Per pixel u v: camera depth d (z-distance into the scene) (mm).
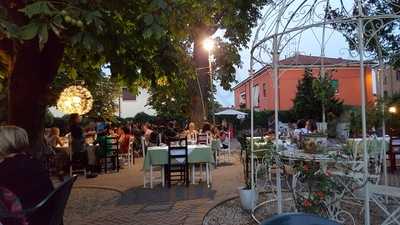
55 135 12547
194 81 17422
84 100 13383
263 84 28359
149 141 15914
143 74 6402
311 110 16797
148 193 9234
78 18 3805
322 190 5344
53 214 3369
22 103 6039
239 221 6457
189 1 5355
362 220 6184
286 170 7082
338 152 6402
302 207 5438
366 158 5121
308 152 6336
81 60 6559
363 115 5047
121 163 16031
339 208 6012
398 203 6773
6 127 3605
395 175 10500
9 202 3164
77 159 12312
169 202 8109
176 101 22750
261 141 9141
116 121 26016
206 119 18094
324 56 8461
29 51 5789
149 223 6590
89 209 7758
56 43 5867
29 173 3377
